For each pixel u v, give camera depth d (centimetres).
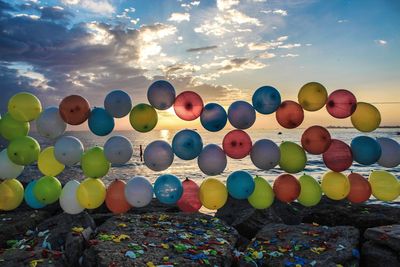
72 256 464
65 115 513
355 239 504
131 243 478
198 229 555
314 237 513
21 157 537
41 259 457
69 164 541
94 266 436
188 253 450
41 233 550
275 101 509
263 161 520
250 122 518
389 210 630
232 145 524
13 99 534
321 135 518
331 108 526
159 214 639
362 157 524
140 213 706
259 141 531
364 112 520
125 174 3000
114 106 506
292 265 435
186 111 518
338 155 526
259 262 463
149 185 536
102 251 448
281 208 697
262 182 561
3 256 469
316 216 641
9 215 643
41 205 573
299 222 670
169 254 448
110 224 567
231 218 697
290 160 529
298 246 479
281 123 533
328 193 545
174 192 527
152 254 446
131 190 526
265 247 495
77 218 576
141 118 518
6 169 553
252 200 553
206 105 526
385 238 468
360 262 480
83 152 545
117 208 550
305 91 515
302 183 556
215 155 522
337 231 530
